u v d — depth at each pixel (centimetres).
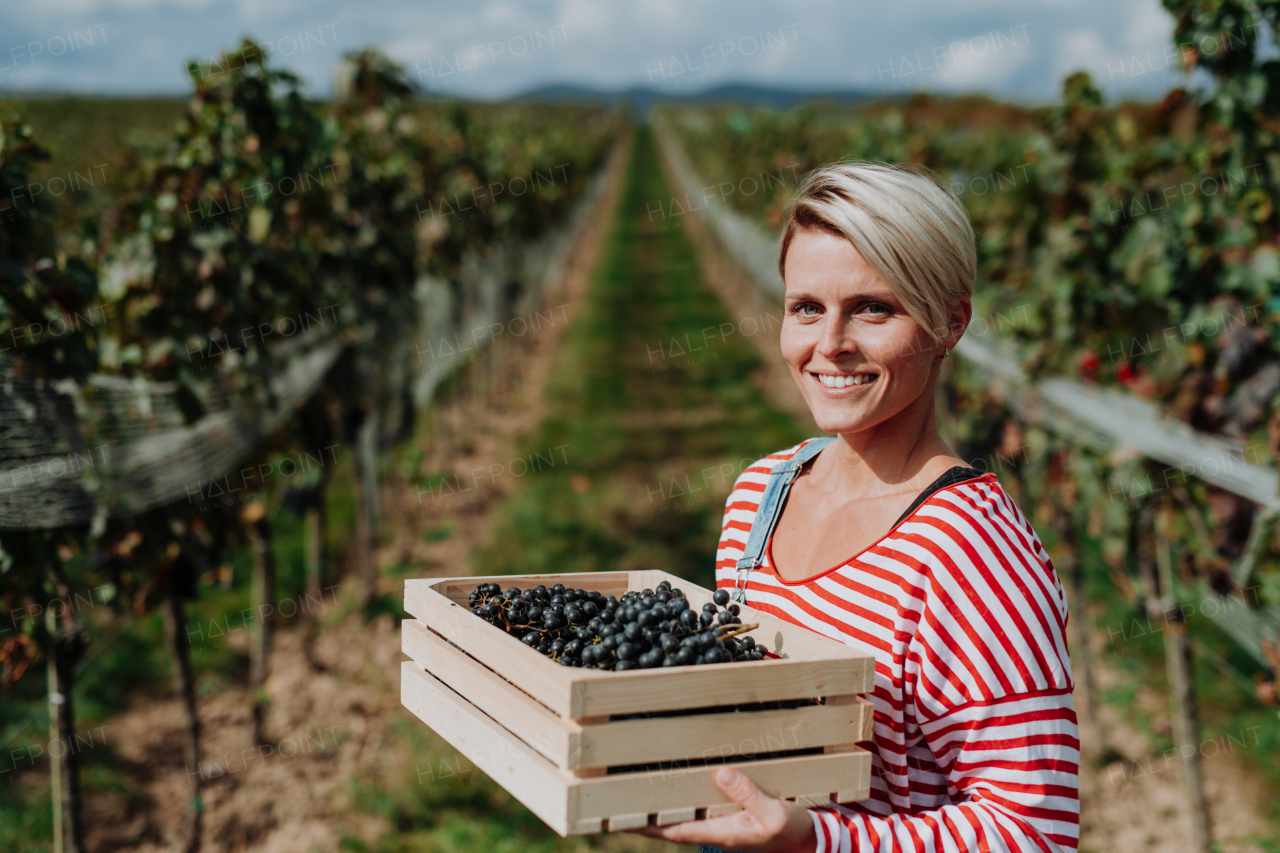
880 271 128
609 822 114
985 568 125
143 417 340
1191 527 364
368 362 603
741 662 125
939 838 116
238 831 402
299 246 501
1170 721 474
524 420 1106
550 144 1961
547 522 746
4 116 286
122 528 348
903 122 925
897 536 131
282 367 466
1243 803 416
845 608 133
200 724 479
